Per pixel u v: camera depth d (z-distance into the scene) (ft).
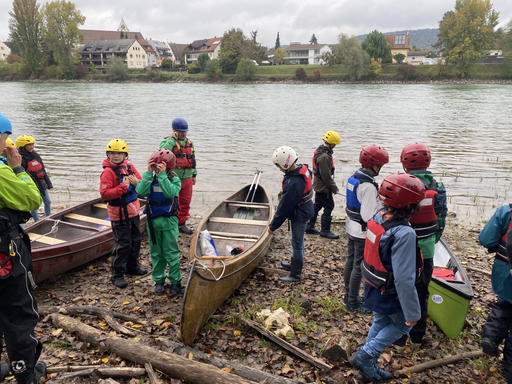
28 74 306.96
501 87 192.95
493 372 10.61
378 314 9.80
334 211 26.81
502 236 10.33
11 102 117.70
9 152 8.80
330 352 10.84
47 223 17.83
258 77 265.34
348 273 13.41
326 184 19.77
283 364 10.71
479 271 16.72
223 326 12.46
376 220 9.16
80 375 9.87
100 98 134.21
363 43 278.46
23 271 8.60
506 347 10.25
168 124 70.79
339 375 10.21
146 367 10.04
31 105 108.37
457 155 44.78
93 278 15.81
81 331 11.53
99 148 48.29
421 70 257.96
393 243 8.54
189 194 20.89
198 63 306.14
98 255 16.97
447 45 249.34
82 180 33.65
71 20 287.89
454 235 21.63
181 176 20.15
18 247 8.55
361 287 15.28
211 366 9.83
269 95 148.56
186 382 9.81
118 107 102.83
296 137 56.75
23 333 8.63
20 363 8.69
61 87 212.02
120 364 10.46
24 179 8.81
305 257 18.31
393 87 201.26
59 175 35.22
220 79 268.21
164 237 13.85
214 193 30.50
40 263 14.24
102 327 12.07
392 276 8.80
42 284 15.24
